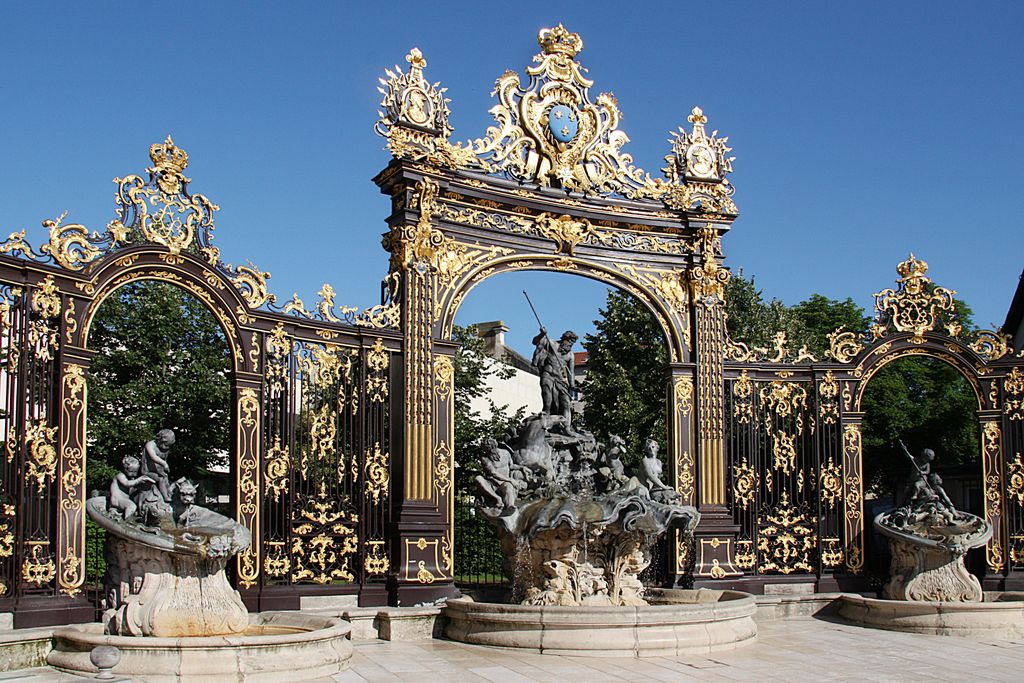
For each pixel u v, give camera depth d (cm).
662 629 1775
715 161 2420
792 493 2384
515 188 2222
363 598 1988
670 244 2380
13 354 1634
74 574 1655
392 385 2084
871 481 3959
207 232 1881
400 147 2105
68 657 1492
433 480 2072
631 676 1575
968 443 3844
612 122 2347
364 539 2009
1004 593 2281
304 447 1964
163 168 1831
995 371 2395
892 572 2267
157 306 3256
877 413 3844
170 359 3306
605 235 2317
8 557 1591
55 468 1655
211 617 1596
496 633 1823
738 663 1698
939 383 4066
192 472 3294
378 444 2044
